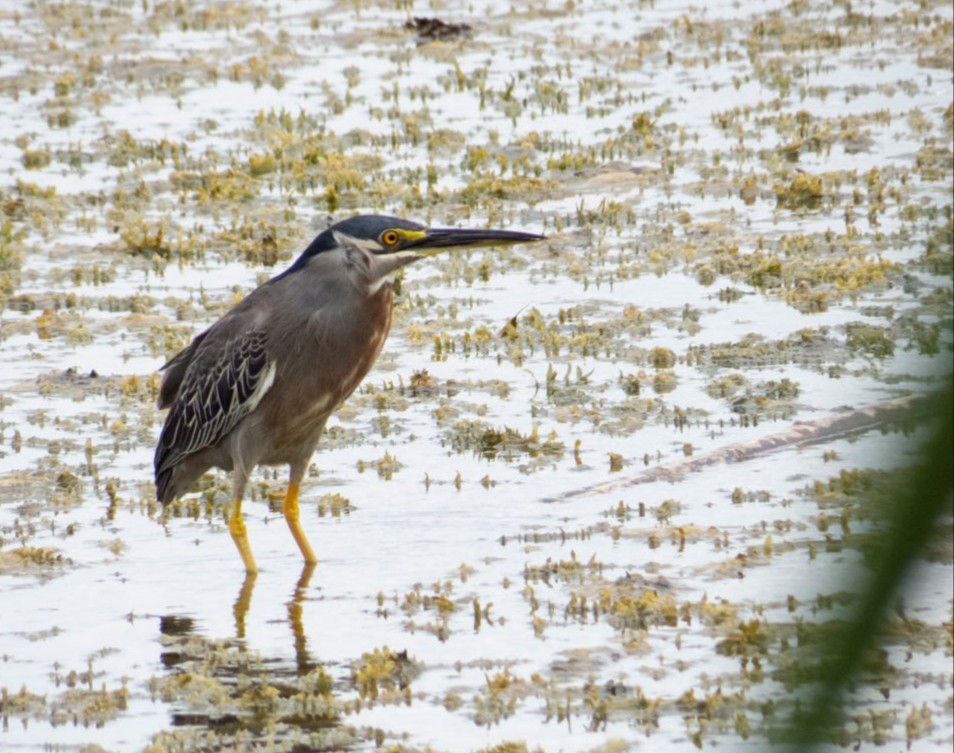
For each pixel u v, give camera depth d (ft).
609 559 31.94
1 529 35.42
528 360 47.57
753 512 34.35
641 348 48.06
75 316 53.01
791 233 59.57
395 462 39.14
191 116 81.92
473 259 58.95
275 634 29.12
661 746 23.18
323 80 88.48
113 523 35.81
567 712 24.75
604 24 100.42
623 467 38.04
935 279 50.80
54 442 41.32
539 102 81.76
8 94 86.48
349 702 25.57
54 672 27.55
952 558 29.01
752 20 99.40
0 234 62.49
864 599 5.47
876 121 75.00
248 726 24.85
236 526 32.89
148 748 23.82
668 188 66.69
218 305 53.72
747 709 24.29
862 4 101.96
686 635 27.78
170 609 30.63
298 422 32.65
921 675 25.22
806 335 47.62
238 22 103.14
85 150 76.02
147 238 60.90
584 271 56.65
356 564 32.81
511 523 34.65
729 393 43.34
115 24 102.42
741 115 78.02
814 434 39.09
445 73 89.56
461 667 26.96
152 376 46.16
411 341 49.65
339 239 32.53
